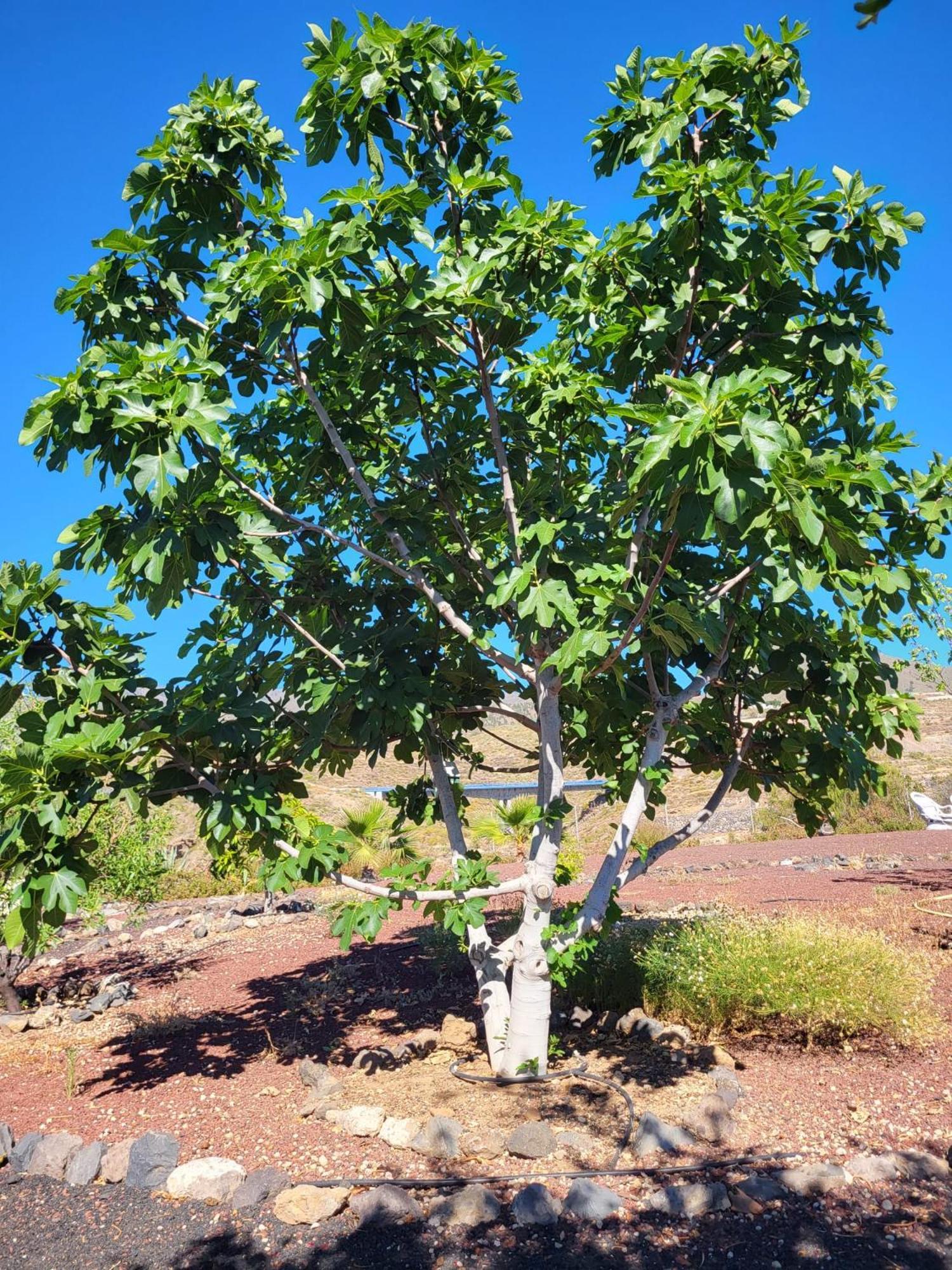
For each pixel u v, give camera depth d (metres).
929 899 10.56
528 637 5.98
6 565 6.08
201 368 5.20
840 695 6.72
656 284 5.57
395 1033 7.63
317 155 5.48
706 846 21.36
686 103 5.20
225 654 7.09
